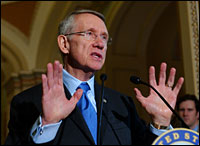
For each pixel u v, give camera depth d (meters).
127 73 6.95
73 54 1.30
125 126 1.25
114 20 6.39
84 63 1.27
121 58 6.99
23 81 8.04
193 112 3.05
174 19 7.02
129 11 6.29
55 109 1.01
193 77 3.35
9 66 10.56
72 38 1.32
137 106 6.55
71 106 1.04
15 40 7.97
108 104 1.30
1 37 7.79
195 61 3.38
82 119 1.14
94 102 1.28
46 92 1.01
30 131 1.02
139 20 6.66
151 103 1.19
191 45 3.43
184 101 3.11
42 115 1.00
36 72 7.89
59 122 1.01
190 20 3.51
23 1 7.20
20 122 1.16
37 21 7.68
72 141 1.08
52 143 1.02
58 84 1.04
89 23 1.32
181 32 3.62
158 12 6.53
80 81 1.30
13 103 1.23
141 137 1.30
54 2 7.02
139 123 1.38
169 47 7.34
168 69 7.21
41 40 7.82
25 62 8.04
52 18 7.32
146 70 7.15
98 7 6.38
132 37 6.97
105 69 6.66
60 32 1.42
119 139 1.18
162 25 7.02
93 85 1.36
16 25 7.88
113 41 6.82
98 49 1.29
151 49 7.23
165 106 1.19
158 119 1.18
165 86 1.23
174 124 1.73
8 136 1.12
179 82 1.23
